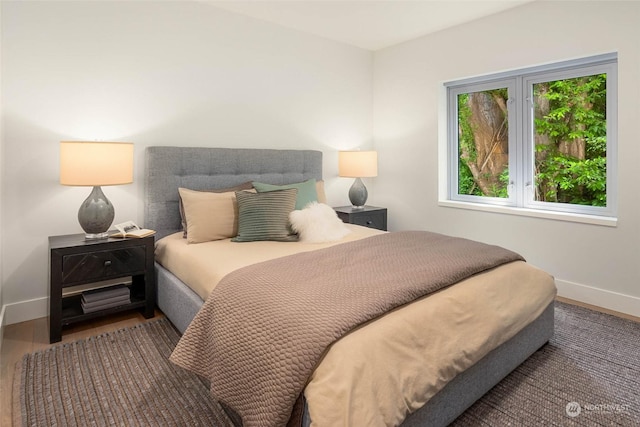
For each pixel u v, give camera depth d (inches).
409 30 148.8
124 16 111.2
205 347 66.3
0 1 92.5
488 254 83.6
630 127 103.9
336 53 162.2
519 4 124.1
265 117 142.4
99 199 99.0
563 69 122.6
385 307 56.4
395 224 172.4
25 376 75.6
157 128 118.6
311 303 56.9
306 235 107.3
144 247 103.4
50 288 89.8
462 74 142.2
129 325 100.9
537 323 82.7
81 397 69.2
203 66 126.5
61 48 102.0
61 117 103.0
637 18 101.0
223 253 93.4
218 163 127.0
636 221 104.8
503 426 62.3
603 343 89.9
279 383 48.7
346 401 44.6
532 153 133.0
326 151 163.0
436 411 58.4
